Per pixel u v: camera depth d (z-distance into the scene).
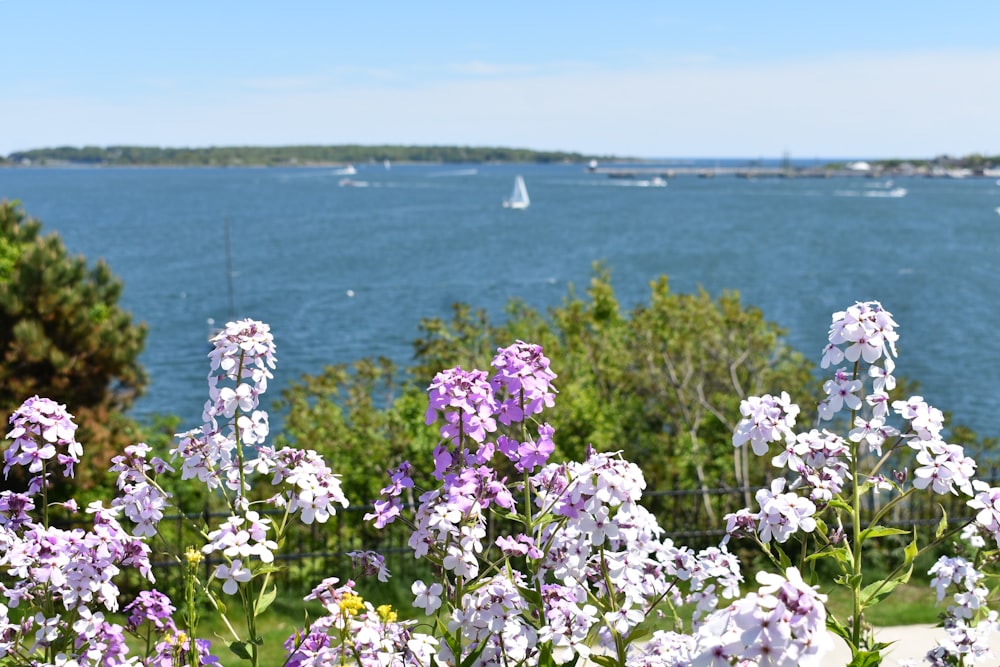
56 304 12.40
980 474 11.31
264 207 146.25
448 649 3.32
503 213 133.00
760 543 3.22
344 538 10.38
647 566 3.74
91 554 3.36
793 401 13.03
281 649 7.94
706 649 2.36
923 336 38.72
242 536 3.20
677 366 13.75
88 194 193.00
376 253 75.69
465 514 3.25
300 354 35.38
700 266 66.12
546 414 10.73
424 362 13.63
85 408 12.53
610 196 190.88
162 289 53.59
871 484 3.42
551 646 3.27
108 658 3.28
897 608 8.80
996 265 67.12
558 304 48.34
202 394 29.22
